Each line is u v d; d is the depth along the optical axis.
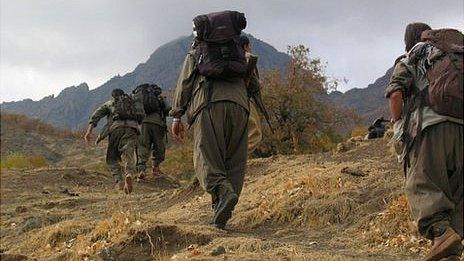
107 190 13.31
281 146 24.36
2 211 10.44
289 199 7.02
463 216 4.23
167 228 5.83
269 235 6.30
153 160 13.64
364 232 6.01
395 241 5.64
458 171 4.18
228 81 6.11
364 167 7.98
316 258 4.87
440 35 4.30
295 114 25.48
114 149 10.80
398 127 4.33
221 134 6.05
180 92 6.16
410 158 4.24
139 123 10.73
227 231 6.10
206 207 8.06
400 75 4.31
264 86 25.62
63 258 5.89
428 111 4.18
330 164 9.07
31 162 22.58
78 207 10.29
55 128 60.91
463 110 4.11
